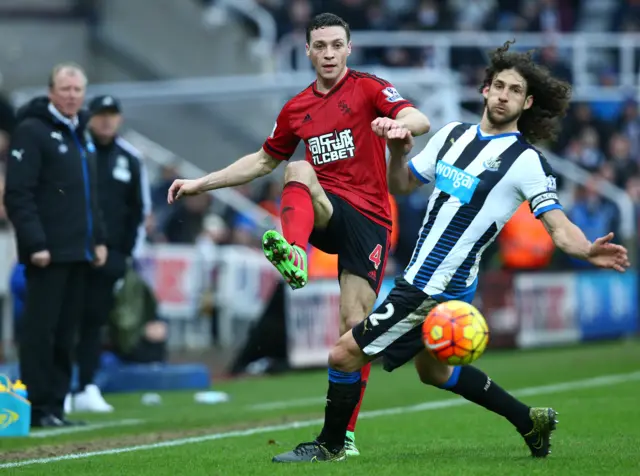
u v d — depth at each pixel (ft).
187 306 177.58
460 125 68.18
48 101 99.40
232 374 156.56
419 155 68.95
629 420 92.07
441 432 86.99
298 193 68.74
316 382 145.69
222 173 75.05
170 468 66.13
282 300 158.10
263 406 117.29
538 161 65.31
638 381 132.77
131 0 223.71
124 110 219.82
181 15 230.48
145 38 224.94
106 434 93.09
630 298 206.08
